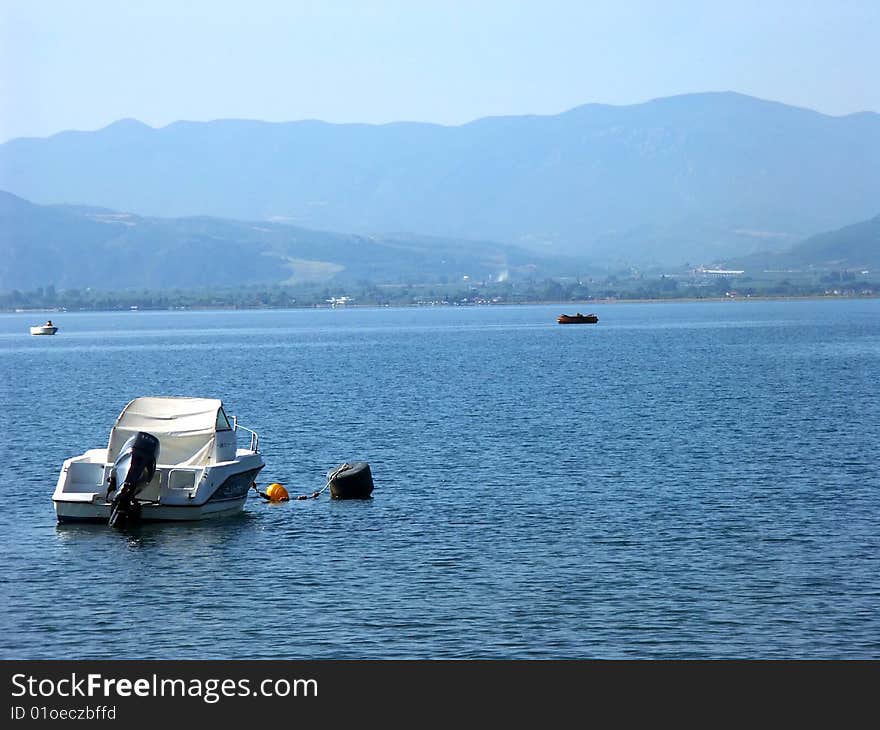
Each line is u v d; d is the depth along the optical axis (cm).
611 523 9700
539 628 7044
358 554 8806
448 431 15988
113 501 9800
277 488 10988
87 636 7038
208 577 8225
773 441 14612
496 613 7300
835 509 10175
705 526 9531
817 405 19050
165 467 9994
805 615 7194
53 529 9775
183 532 9625
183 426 10275
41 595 7838
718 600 7488
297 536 9438
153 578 8225
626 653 6694
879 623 7044
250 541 9294
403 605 7481
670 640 6850
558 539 9162
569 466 12738
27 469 13075
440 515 10144
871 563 8312
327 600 7619
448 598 7612
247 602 7619
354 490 11006
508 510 10312
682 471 12312
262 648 6825
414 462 13162
